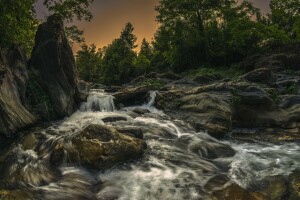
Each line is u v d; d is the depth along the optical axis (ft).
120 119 46.65
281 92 68.39
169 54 168.76
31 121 40.06
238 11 163.73
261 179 27.94
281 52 134.31
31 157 32.01
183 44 156.97
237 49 149.07
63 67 51.11
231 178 28.37
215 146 37.83
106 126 34.22
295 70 114.21
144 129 41.78
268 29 160.86
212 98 52.16
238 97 53.78
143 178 27.99
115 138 32.50
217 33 155.63
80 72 236.84
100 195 24.95
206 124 46.06
